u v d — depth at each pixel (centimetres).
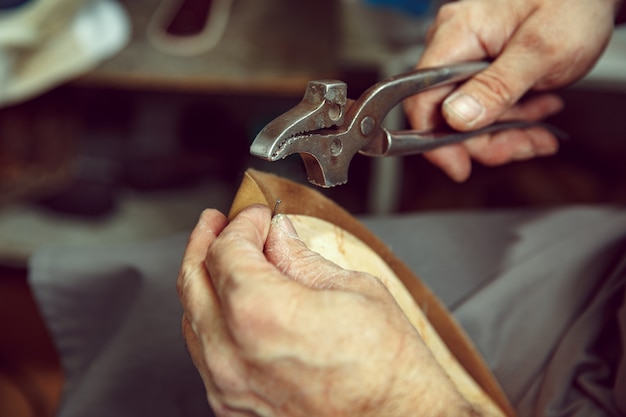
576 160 149
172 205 142
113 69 115
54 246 67
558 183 141
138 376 62
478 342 57
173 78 113
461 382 53
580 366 52
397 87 48
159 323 61
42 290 66
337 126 44
